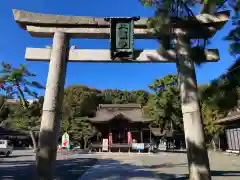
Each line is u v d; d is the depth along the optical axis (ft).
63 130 109.50
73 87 159.84
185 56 20.58
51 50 21.38
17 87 62.80
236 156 75.82
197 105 19.40
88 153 91.09
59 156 77.71
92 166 48.06
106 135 107.24
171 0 17.08
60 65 20.65
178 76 20.83
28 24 21.74
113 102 176.14
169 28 19.69
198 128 18.89
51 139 18.65
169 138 133.08
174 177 31.63
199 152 18.35
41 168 17.94
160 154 88.02
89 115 134.00
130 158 69.82
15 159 65.46
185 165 48.88
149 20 19.19
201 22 20.93
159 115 103.30
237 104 11.91
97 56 21.53
